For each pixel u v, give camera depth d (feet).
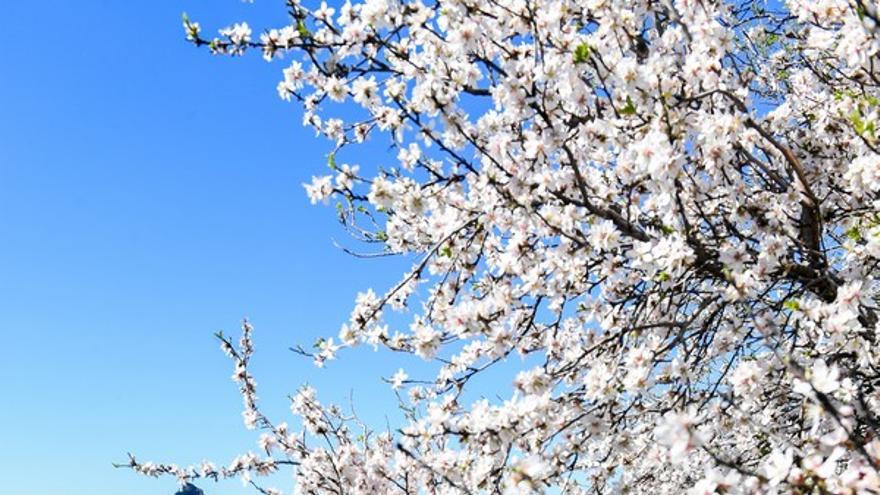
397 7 14.48
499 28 14.10
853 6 11.79
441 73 13.89
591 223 14.38
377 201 14.20
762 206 14.62
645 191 15.75
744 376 12.49
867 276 13.61
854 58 12.20
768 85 20.40
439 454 13.96
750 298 13.44
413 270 15.34
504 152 13.43
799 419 13.00
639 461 17.19
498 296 14.76
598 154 16.90
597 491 15.98
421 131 13.62
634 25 14.39
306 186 15.80
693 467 17.83
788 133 16.37
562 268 14.73
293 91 16.89
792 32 19.20
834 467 9.05
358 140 17.07
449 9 13.84
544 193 13.44
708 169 13.82
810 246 14.93
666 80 12.98
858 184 13.33
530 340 17.07
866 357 12.90
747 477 9.42
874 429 10.23
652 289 15.17
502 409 12.66
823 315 12.16
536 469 11.12
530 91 12.90
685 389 14.43
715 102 15.01
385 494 21.16
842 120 15.25
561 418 13.82
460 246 15.79
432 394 16.56
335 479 22.58
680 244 12.71
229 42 15.67
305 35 15.08
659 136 12.25
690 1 13.56
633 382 12.97
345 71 15.79
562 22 14.01
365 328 15.48
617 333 14.64
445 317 15.70
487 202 14.33
